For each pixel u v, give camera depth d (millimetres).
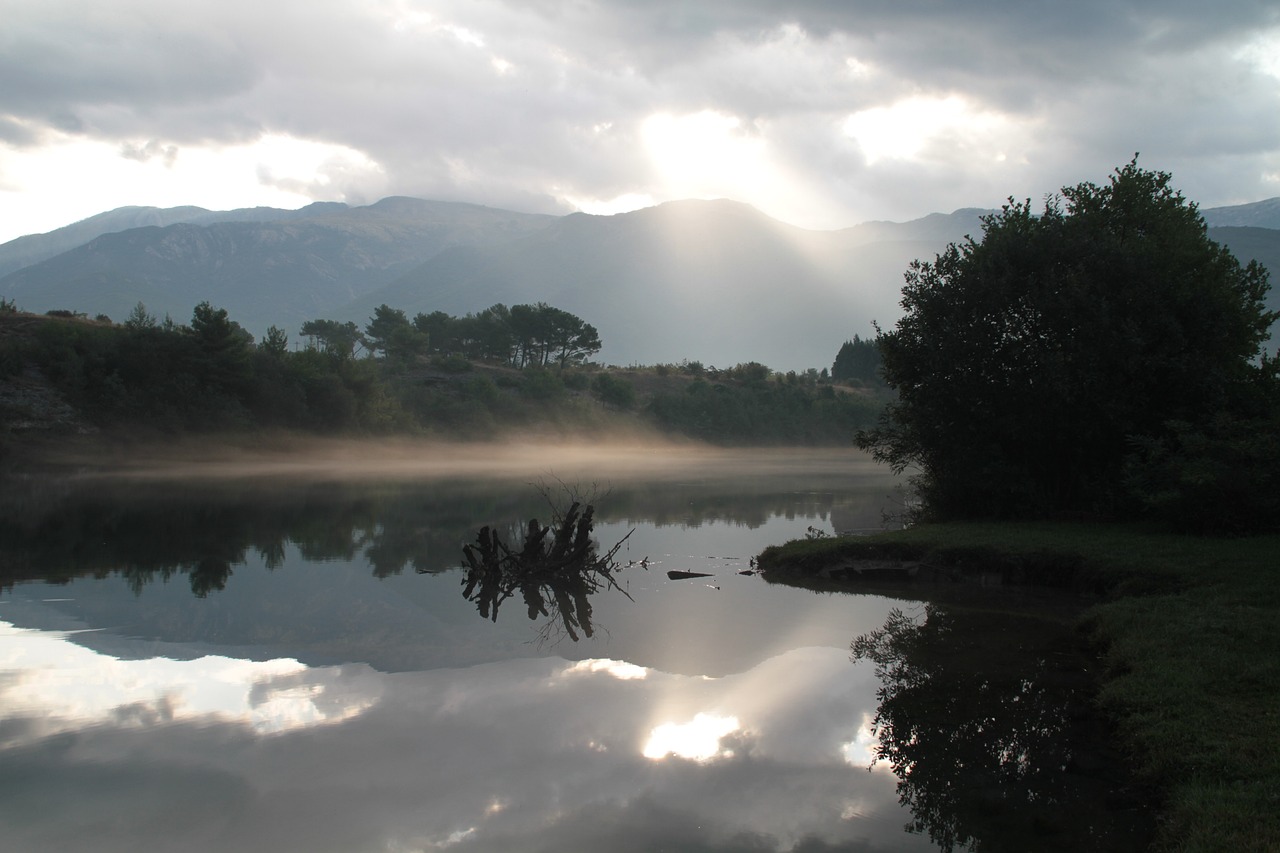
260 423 66812
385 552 22641
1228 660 9773
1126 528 20297
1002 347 23062
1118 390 21578
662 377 127812
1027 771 8047
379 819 6941
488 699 10125
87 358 58969
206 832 6668
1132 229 24609
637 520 31406
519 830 6805
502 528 28344
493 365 116062
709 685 10859
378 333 125125
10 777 7648
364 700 10016
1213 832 6086
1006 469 23125
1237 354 22891
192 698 9969
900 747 8695
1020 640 13117
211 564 20141
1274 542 17094
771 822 6992
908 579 18594
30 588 16844
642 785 7730
